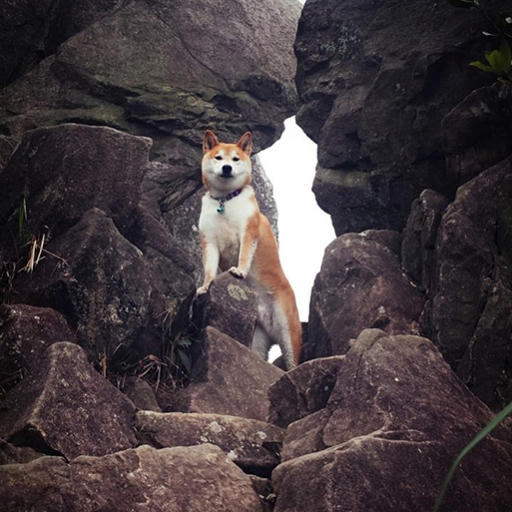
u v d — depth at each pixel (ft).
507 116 6.75
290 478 4.31
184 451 4.52
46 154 6.59
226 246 8.32
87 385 4.94
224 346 6.37
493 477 4.41
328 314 7.29
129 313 6.08
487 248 6.33
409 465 4.28
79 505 4.02
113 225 6.25
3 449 4.52
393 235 7.70
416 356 4.99
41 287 5.91
